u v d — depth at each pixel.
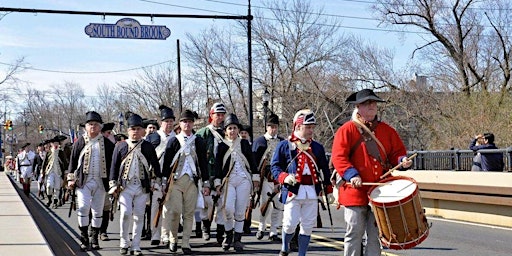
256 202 11.79
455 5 38.72
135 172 10.41
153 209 11.74
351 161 7.09
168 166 10.52
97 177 10.98
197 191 10.68
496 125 30.67
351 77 43.22
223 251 10.83
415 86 40.81
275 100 47.88
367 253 7.14
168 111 12.04
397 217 6.46
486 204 14.16
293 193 8.55
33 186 37.38
